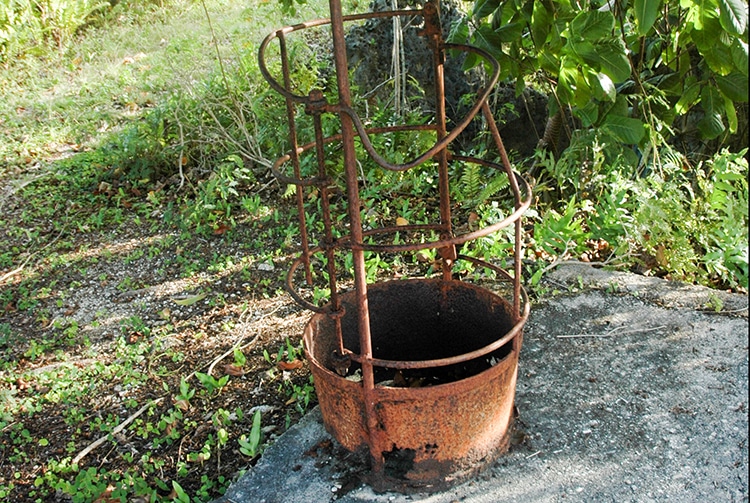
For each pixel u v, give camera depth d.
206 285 3.84
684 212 3.62
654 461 2.38
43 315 3.73
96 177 5.16
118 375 3.18
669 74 3.98
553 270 3.56
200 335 3.43
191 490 2.54
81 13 8.63
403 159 4.54
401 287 2.68
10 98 6.93
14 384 3.23
